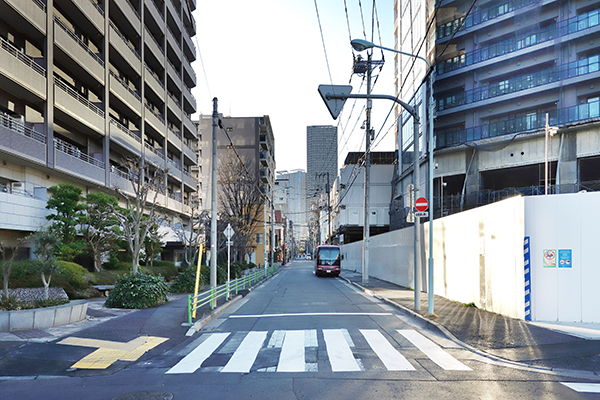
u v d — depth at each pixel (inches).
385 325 421.1
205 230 1099.3
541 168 1103.6
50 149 849.5
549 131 997.8
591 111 971.9
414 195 526.6
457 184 1334.9
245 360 291.1
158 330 395.5
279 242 3959.2
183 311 506.9
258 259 2652.6
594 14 1033.5
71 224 751.7
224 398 211.3
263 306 596.4
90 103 1061.1
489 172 1200.2
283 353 308.2
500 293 439.5
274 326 425.7
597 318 381.7
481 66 1203.9
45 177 898.1
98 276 776.3
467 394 212.8
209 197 2760.8
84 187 1056.2
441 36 1295.5
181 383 239.5
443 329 371.9
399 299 611.2
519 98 1147.3
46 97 847.1
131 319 441.4
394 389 221.6
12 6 749.3
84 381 248.8
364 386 227.5
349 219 1952.5
